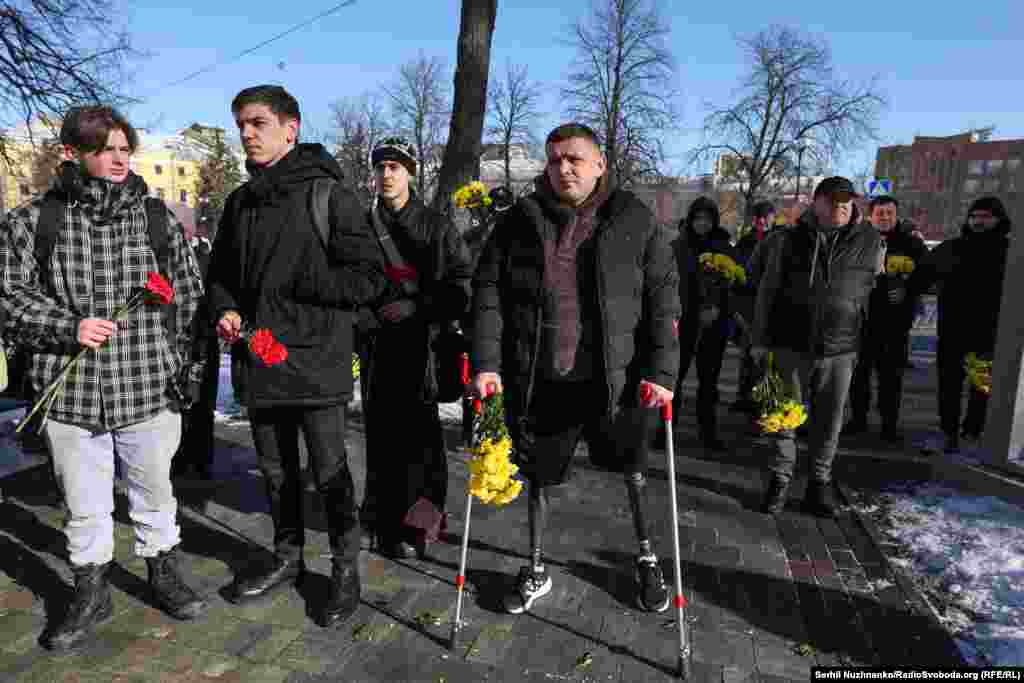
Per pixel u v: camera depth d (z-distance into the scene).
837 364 3.76
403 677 2.33
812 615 2.81
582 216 2.56
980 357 4.81
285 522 2.84
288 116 2.48
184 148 55.66
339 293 2.51
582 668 2.41
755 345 3.96
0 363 2.58
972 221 4.86
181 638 2.52
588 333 2.56
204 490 4.05
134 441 2.56
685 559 3.30
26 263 2.37
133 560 3.12
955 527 3.72
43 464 4.34
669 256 2.60
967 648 2.60
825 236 3.74
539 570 2.86
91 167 2.38
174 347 2.67
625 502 4.01
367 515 3.46
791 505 4.07
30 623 2.59
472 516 3.75
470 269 3.15
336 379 2.56
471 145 7.26
